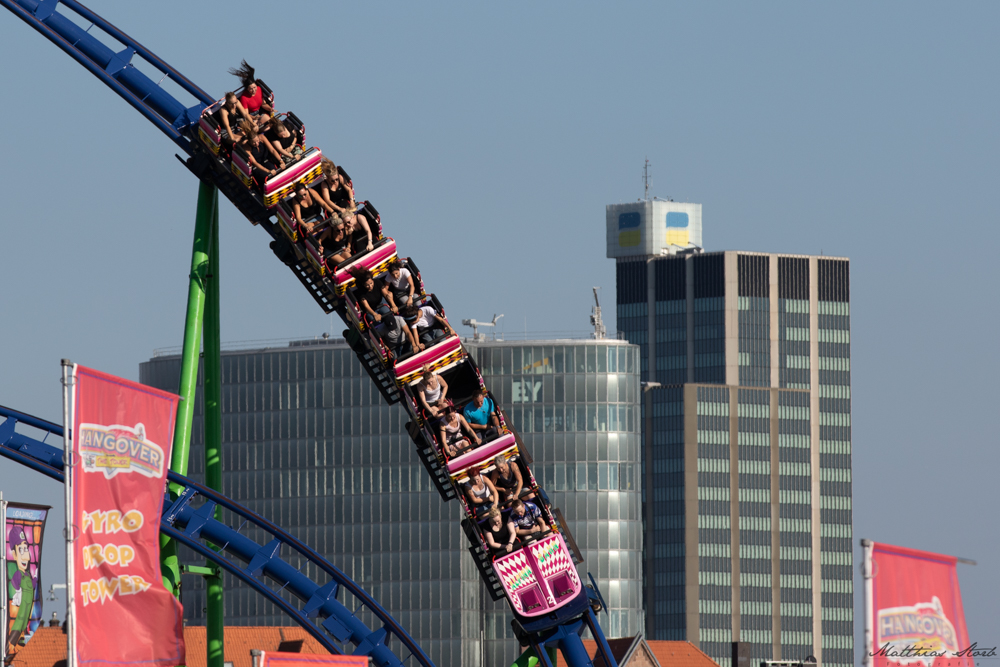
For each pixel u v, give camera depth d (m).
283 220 187.75
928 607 104.44
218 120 190.62
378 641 189.88
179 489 189.62
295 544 188.50
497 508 180.50
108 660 126.12
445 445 178.50
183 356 192.00
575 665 184.00
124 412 129.38
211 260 197.38
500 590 187.25
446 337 182.38
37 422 185.12
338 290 184.50
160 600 130.50
